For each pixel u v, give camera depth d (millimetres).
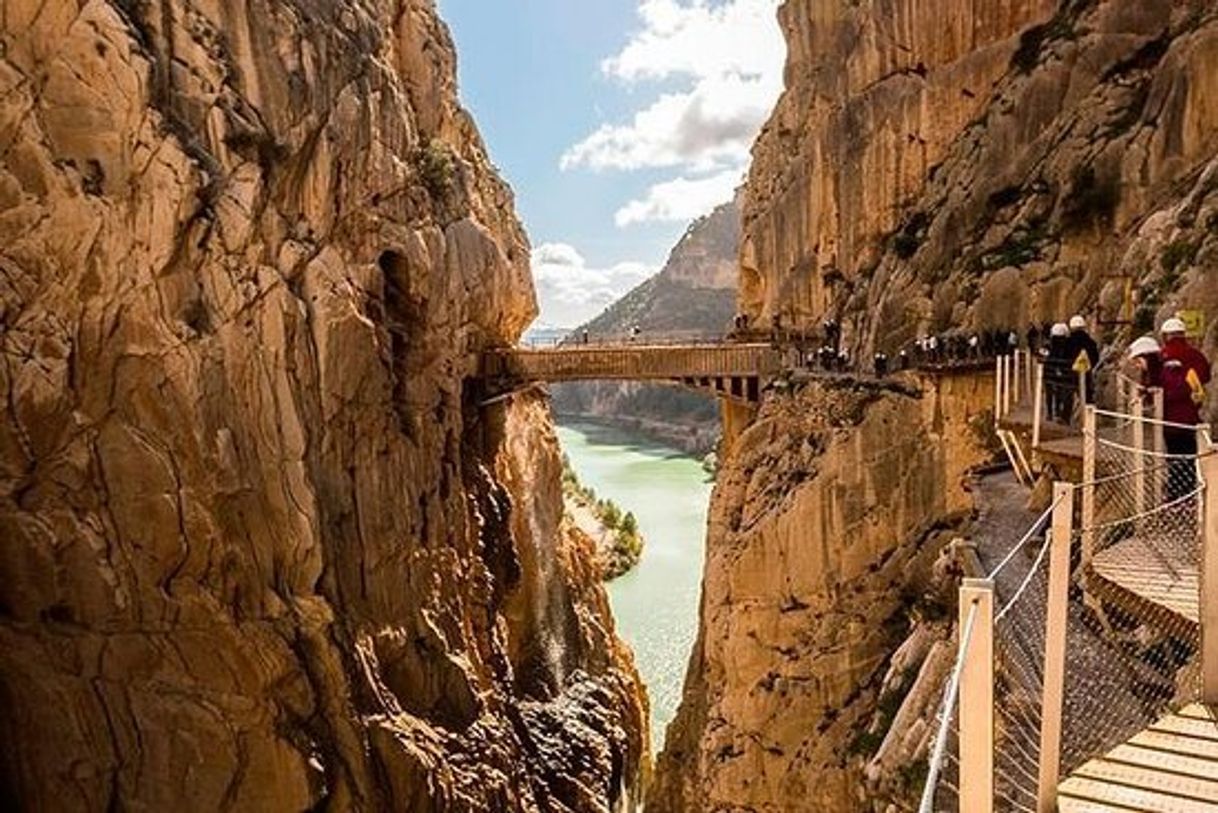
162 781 22625
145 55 23703
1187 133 22875
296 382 26094
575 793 34906
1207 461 6508
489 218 41375
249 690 23469
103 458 23344
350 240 29156
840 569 23703
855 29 35688
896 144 33469
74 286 23344
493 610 36594
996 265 26250
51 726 21750
